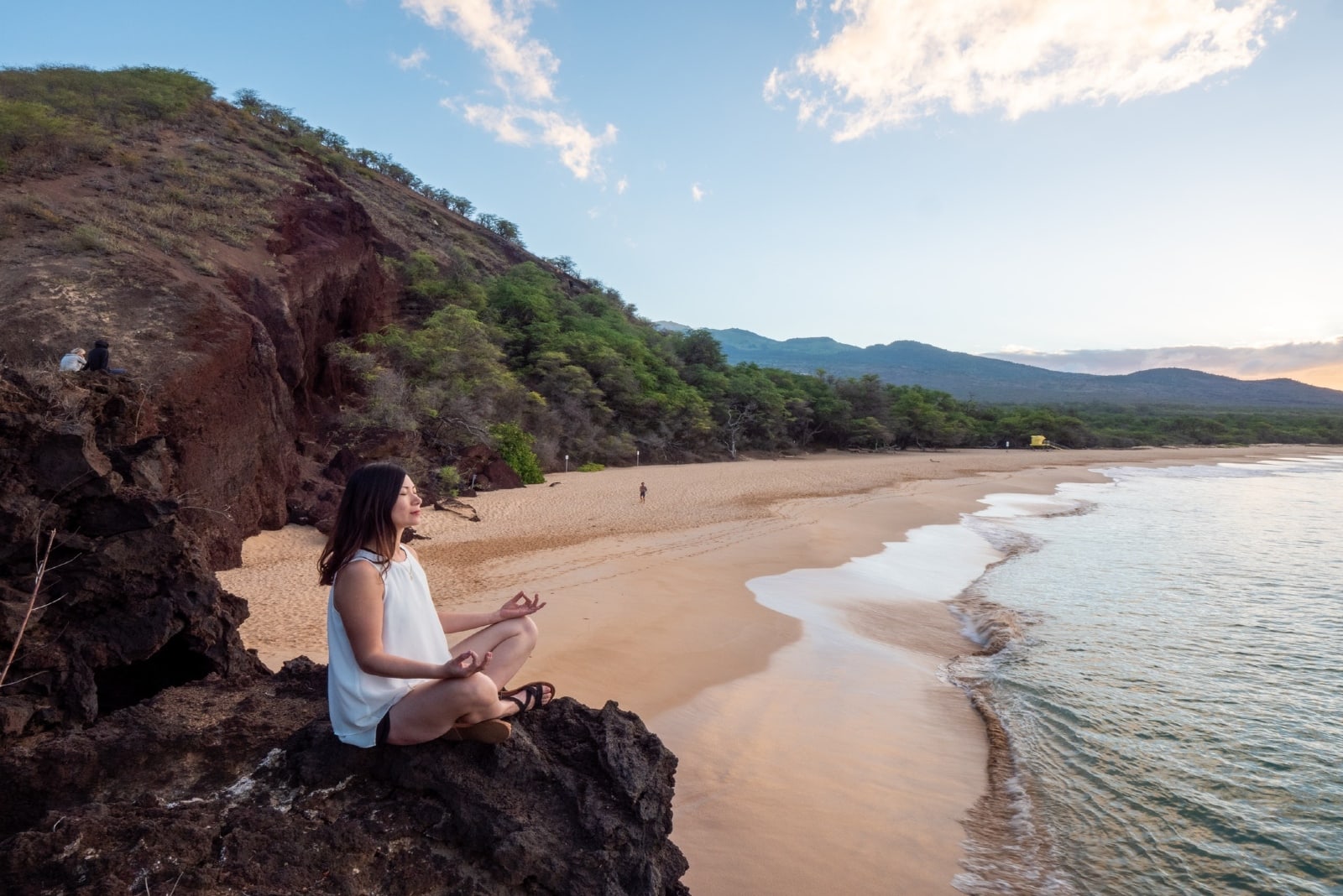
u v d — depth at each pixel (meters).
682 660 11.11
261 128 38.28
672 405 56.00
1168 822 7.21
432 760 2.82
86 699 3.55
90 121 30.30
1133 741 8.98
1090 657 12.18
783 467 52.19
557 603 13.62
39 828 2.42
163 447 6.80
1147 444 101.19
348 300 31.89
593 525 23.19
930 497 37.53
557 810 2.88
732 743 8.42
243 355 16.81
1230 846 6.83
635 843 2.86
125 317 15.98
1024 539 25.09
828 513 29.03
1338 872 6.46
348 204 32.94
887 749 8.55
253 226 26.45
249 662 4.27
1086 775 8.11
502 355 42.94
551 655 10.80
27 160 24.47
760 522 25.53
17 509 3.64
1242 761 8.49
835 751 8.43
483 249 69.44
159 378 14.39
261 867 2.36
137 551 3.92
